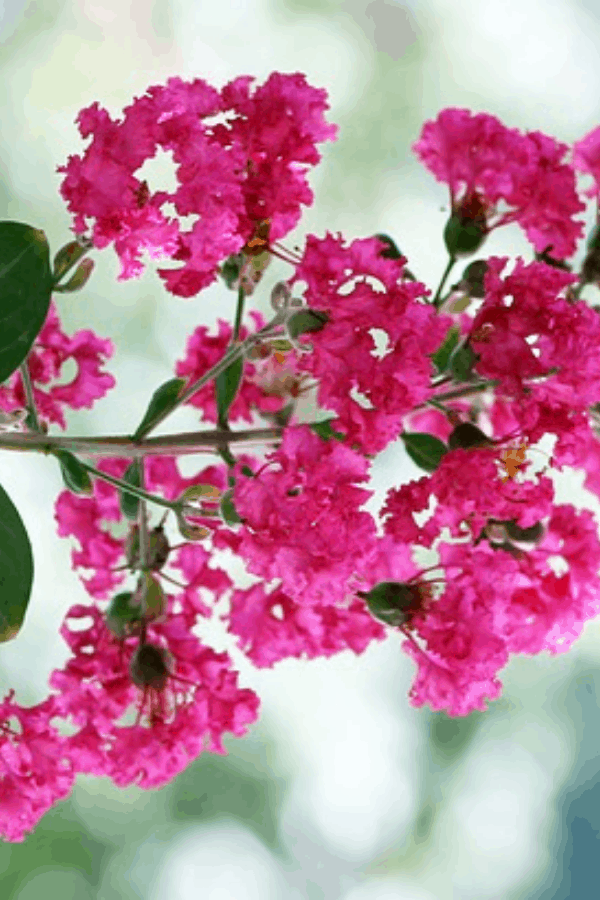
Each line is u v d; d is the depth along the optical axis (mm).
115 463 840
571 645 802
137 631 812
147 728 812
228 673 815
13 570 767
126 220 770
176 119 772
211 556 820
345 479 756
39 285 767
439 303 792
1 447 777
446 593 783
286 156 784
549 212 789
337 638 816
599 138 803
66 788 811
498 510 771
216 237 772
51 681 815
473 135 792
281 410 825
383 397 751
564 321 765
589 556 800
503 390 766
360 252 755
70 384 847
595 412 790
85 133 774
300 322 758
